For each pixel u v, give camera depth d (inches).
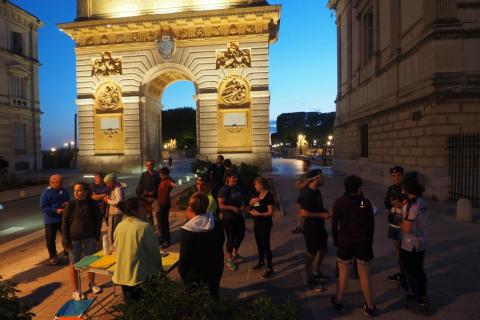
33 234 444.1
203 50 1227.2
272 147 4739.2
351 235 211.0
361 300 234.1
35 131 1667.1
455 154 604.1
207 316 132.1
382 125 895.1
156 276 160.9
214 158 1219.2
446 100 608.4
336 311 220.1
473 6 600.1
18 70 1537.9
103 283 271.7
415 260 214.4
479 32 595.8
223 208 303.6
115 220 337.1
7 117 1483.8
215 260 188.5
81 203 250.7
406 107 735.1
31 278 288.5
